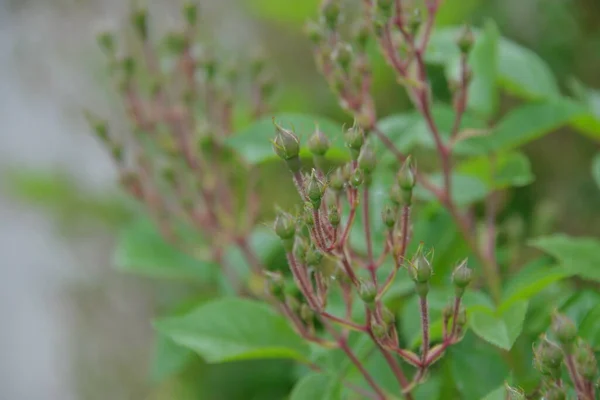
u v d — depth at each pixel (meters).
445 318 0.68
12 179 1.46
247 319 0.74
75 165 1.67
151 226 0.87
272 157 0.75
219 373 1.00
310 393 0.72
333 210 0.67
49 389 1.66
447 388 0.76
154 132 0.84
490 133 0.76
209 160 0.81
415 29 0.73
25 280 1.90
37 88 1.91
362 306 0.74
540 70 0.80
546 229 0.89
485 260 0.77
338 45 0.74
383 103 1.09
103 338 1.46
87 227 1.42
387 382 0.75
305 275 0.68
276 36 1.37
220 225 0.83
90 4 1.72
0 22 2.29
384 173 0.76
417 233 0.79
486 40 0.78
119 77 0.83
